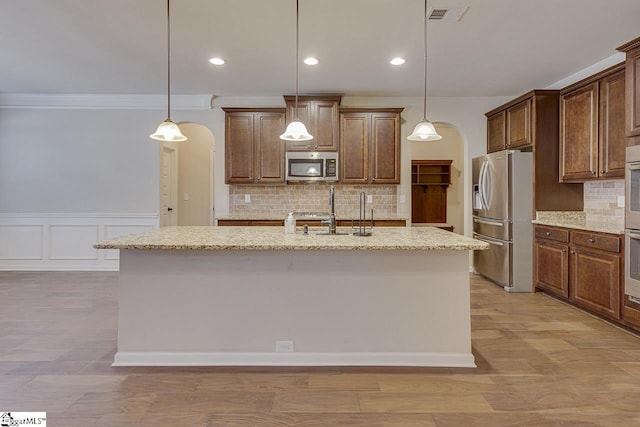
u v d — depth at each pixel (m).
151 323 2.57
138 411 2.02
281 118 5.18
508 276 4.50
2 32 3.36
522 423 1.93
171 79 4.66
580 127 3.96
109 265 5.56
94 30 3.32
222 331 2.59
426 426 1.90
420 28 3.25
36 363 2.58
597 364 2.60
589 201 4.34
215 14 3.02
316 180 5.12
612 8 2.91
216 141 5.47
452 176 7.33
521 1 2.81
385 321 2.60
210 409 2.04
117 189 5.54
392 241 2.51
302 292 2.58
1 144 5.50
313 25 3.20
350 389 2.26
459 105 5.44
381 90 5.09
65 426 1.88
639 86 3.00
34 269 5.55
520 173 4.46
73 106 5.46
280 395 2.19
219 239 2.56
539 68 4.25
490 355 2.75
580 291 3.70
